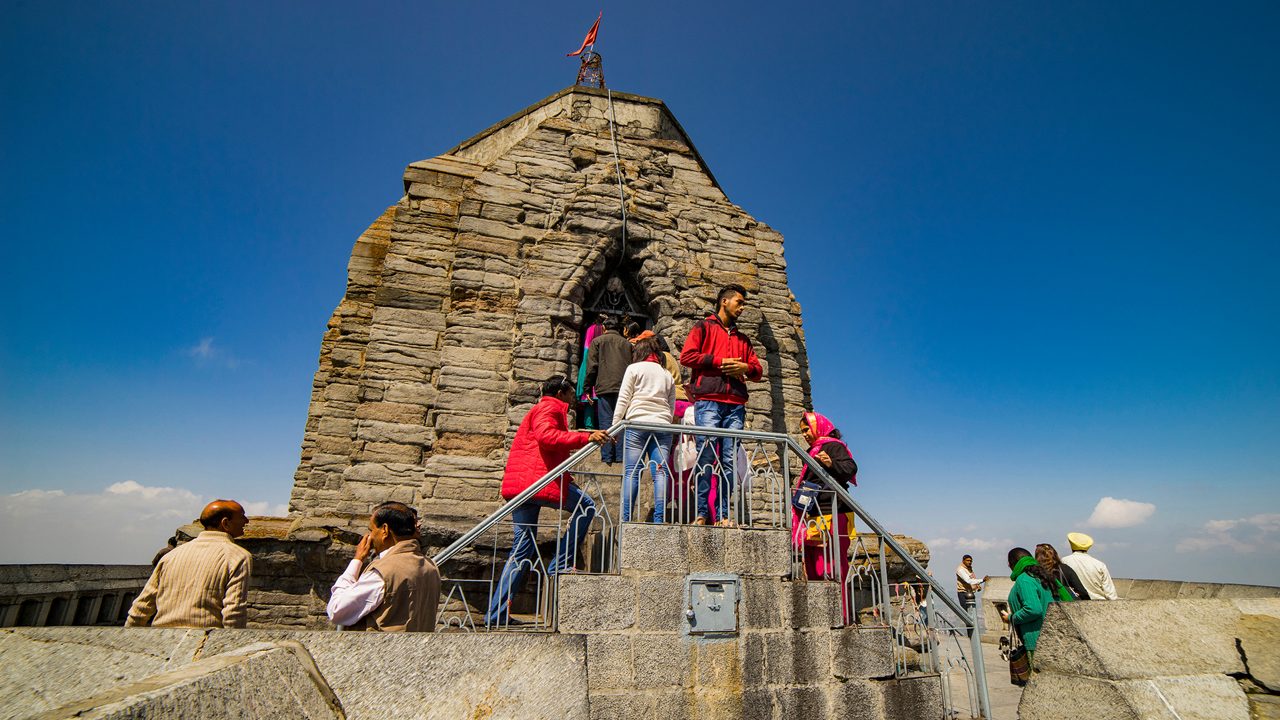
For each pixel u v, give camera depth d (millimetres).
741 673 5516
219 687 2211
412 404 10211
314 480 10078
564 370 10523
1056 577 7039
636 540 5590
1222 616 4309
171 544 8008
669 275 11922
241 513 5184
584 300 11781
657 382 6773
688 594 5566
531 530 6043
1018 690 8312
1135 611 4254
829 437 7578
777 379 12320
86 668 2957
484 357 10578
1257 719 3703
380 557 4633
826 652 5879
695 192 13398
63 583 9523
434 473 9492
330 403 10625
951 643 12336
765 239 13570
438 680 3129
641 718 5133
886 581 6484
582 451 5965
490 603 5523
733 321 7566
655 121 14539
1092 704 3895
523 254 11578
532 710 3232
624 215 11859
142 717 1844
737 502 6309
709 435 6367
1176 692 3793
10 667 2975
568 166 12750
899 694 6027
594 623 5270
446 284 11164
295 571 8656
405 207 11633
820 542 6809
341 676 2959
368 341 10516
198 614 4570
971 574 14250
